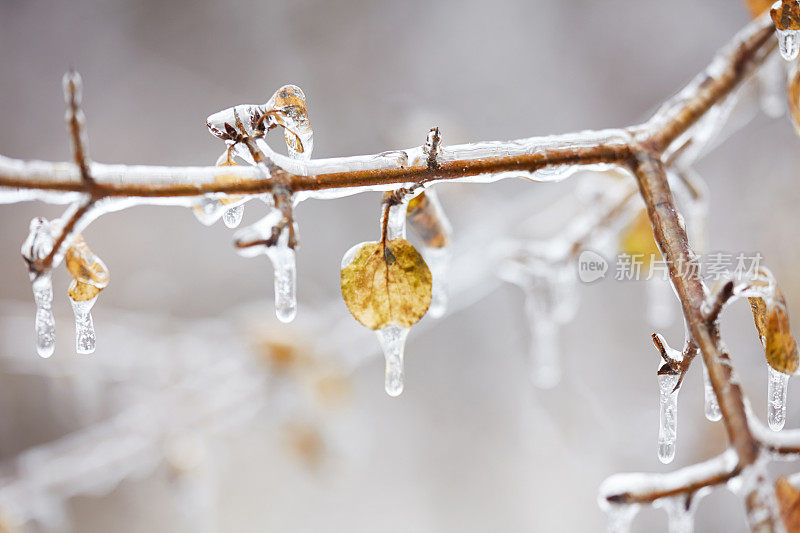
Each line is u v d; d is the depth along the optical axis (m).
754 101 0.83
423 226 0.66
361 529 1.97
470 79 2.52
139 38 2.69
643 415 1.63
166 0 2.69
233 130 0.62
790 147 1.58
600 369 1.67
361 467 2.00
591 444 1.64
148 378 1.43
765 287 0.61
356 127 2.51
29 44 2.70
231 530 1.93
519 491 1.91
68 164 0.60
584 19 2.46
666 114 0.66
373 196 2.35
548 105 2.46
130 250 2.37
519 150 0.63
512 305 1.97
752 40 0.68
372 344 1.31
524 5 2.52
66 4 2.71
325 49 2.59
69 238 0.60
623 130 0.64
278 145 1.36
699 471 0.61
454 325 2.07
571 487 1.82
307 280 2.21
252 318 1.33
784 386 0.61
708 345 0.60
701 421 1.41
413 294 0.63
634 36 2.40
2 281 2.34
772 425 0.61
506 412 1.98
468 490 1.97
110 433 1.24
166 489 1.89
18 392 1.88
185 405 1.27
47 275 0.60
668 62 2.36
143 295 2.31
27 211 2.46
